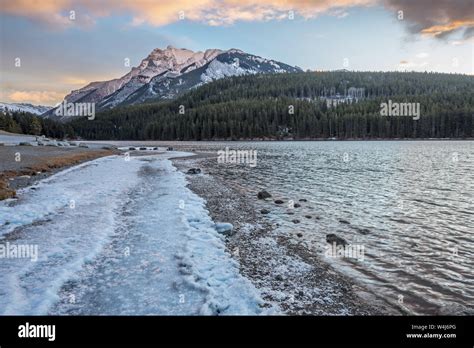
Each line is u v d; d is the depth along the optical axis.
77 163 38.72
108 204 16.67
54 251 9.91
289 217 15.88
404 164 41.00
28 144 66.50
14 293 7.28
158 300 7.26
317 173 33.06
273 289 8.29
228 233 12.88
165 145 103.38
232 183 26.33
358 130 128.25
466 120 115.19
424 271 9.63
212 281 8.30
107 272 8.70
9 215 13.60
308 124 134.75
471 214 16.52
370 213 16.78
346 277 9.17
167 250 10.39
